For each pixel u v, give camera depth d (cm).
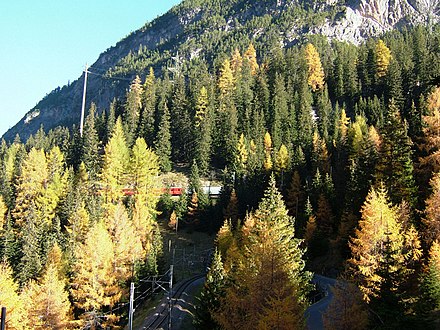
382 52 13150
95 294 4097
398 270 2834
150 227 6191
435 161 4338
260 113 11456
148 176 7669
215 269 3559
